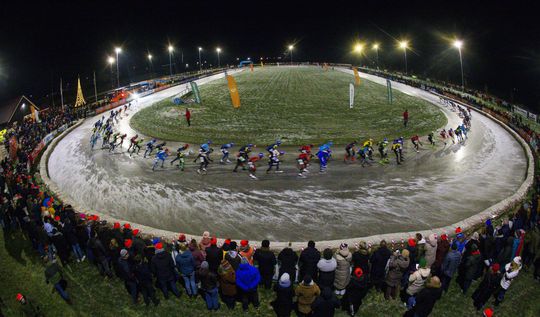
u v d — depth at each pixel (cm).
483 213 1791
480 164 2655
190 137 3466
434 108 4703
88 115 4775
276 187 2248
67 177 2505
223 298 1303
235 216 1906
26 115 4712
